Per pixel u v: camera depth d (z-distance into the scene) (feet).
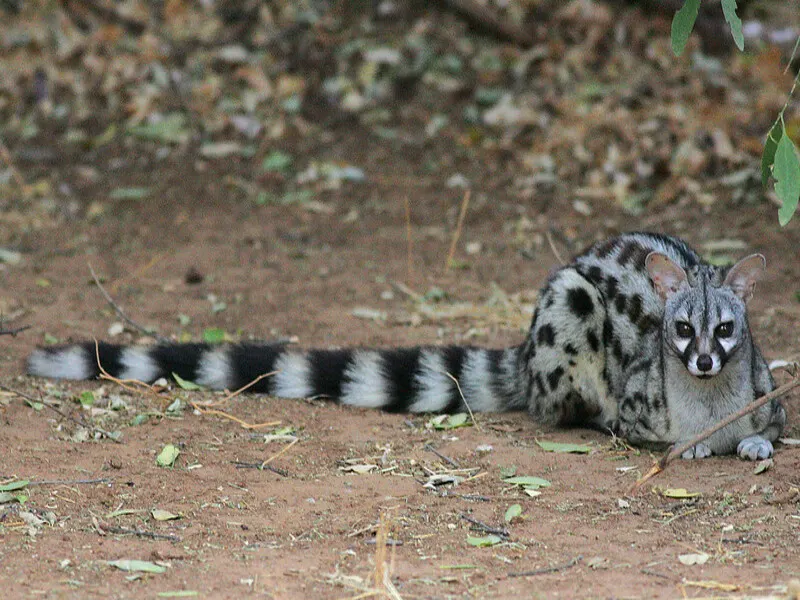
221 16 68.74
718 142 56.13
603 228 52.01
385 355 34.65
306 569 22.59
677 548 23.57
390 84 64.54
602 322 31.91
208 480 27.86
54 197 56.90
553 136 59.16
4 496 26.27
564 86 62.75
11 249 50.83
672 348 28.53
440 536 24.52
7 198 56.54
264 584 21.81
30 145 61.72
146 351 35.60
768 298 43.06
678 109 58.44
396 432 31.96
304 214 55.06
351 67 65.46
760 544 23.66
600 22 65.87
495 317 42.16
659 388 29.50
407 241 51.52
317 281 46.85
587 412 32.48
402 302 44.37
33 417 31.96
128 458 29.22
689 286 28.55
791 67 61.21
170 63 65.72
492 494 27.17
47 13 69.56
